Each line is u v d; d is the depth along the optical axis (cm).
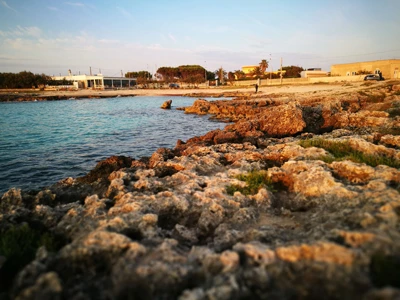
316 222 594
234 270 420
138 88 13000
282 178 886
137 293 405
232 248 492
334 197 671
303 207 720
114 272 435
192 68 14250
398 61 7869
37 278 426
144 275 416
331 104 2495
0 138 2602
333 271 386
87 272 462
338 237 460
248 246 473
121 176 1055
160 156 1502
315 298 360
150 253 480
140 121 3794
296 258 429
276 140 1723
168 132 2998
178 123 3616
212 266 436
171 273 421
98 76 13488
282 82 9725
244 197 764
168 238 566
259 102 4300
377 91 3528
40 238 627
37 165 1783
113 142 2489
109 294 405
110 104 6644
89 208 744
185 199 752
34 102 7225
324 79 8500
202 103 4847
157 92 10325
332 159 963
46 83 12462
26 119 3922
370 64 8394
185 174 973
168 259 459
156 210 711
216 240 579
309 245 434
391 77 7975
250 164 1055
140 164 1423
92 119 3969
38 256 515
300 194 763
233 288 378
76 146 2316
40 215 760
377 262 379
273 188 844
